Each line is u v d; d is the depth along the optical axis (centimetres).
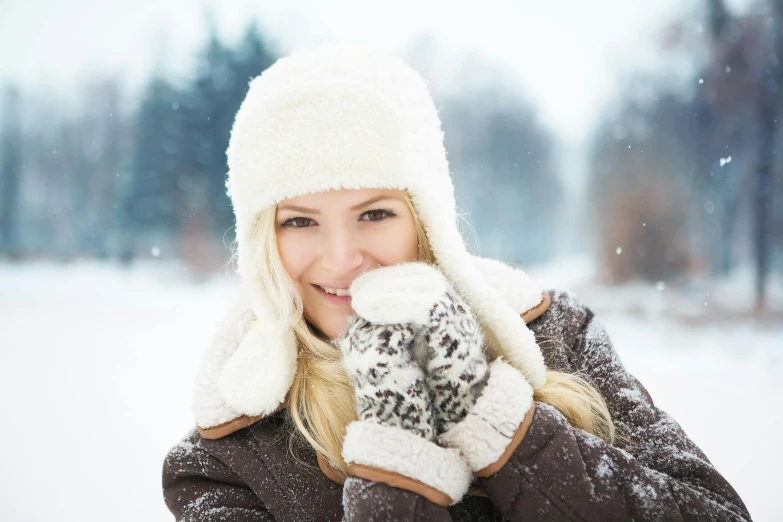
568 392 116
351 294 109
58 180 2750
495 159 2819
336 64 120
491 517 113
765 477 297
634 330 938
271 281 122
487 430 99
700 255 1584
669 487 100
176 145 2239
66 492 329
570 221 2523
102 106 3111
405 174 115
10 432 432
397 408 100
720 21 1731
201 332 866
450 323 101
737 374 591
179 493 115
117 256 2147
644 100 1977
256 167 116
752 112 1617
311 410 116
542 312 134
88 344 793
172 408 468
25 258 2380
